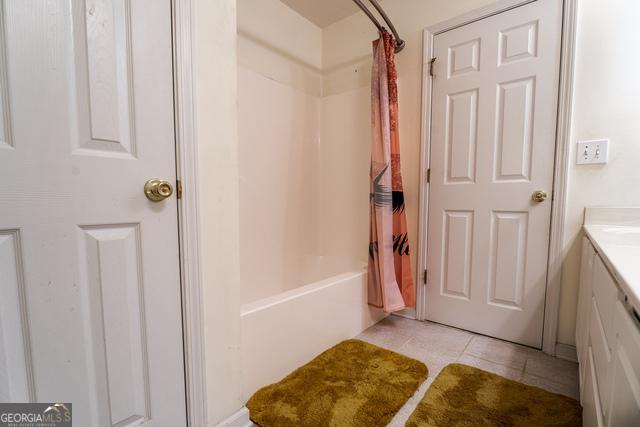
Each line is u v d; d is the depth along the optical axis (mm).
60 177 682
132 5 771
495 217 1651
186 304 905
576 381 1277
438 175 1838
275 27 2053
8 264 634
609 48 1312
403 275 1881
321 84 2439
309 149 2361
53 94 666
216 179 959
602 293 794
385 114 1742
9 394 646
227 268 1008
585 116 1374
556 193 1456
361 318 1791
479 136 1674
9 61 611
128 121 781
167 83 844
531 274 1553
